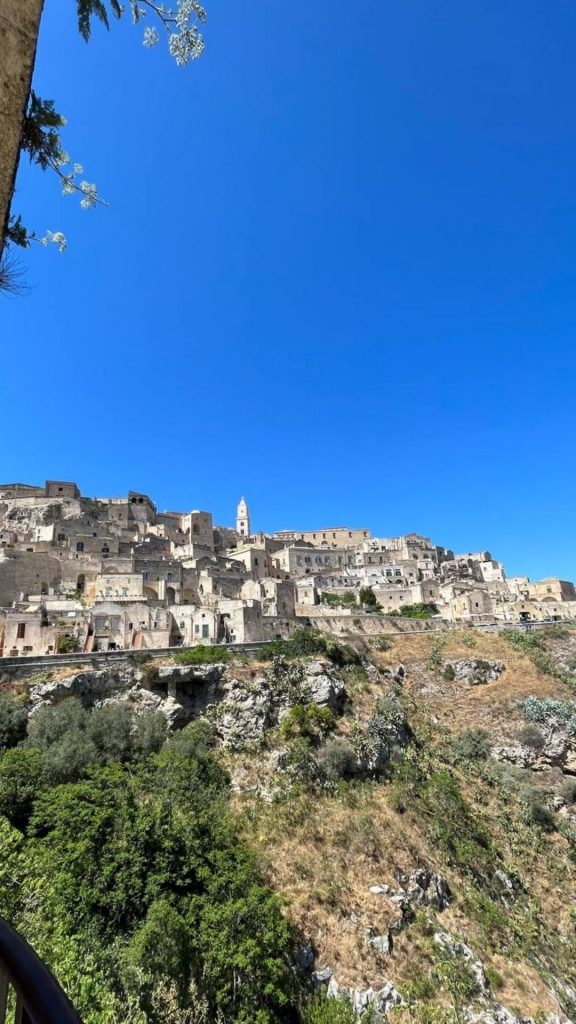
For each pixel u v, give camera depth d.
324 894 30.64
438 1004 27.28
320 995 25.91
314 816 36.38
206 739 41.78
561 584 123.88
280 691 47.41
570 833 45.06
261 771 39.75
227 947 22.95
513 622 85.94
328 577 122.38
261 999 23.66
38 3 5.05
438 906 33.34
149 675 44.59
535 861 41.31
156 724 39.62
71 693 40.72
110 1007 13.96
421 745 51.28
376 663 66.94
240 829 33.62
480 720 59.78
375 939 29.28
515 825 44.50
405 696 60.53
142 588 73.00
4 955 2.47
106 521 103.94
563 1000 29.80
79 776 32.31
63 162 7.48
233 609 63.94
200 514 123.25
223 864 26.36
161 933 22.09
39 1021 1.93
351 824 36.28
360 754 42.91
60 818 25.69
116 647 56.66
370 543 148.38
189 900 24.50
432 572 130.88
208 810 32.44
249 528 160.00
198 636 61.28
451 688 65.56
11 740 36.03
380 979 27.53
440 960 29.42
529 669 67.81
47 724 35.72
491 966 30.61
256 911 24.67
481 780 49.97
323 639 57.69
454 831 40.16
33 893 18.06
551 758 54.72
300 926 28.61
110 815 26.45
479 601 103.06
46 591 75.06
